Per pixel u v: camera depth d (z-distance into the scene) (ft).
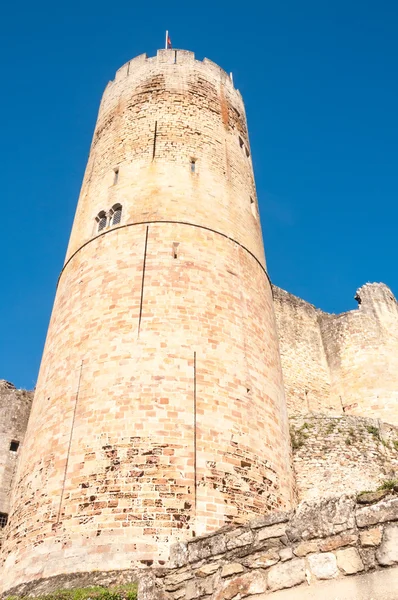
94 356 62.13
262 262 81.41
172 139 82.38
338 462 77.36
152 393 57.93
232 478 55.93
